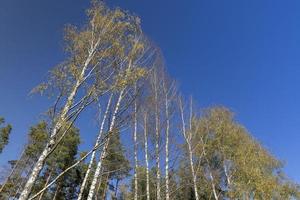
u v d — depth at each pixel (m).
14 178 31.47
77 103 11.59
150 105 22.86
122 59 13.93
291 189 22.67
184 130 24.91
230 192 21.98
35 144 30.02
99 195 32.19
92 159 18.12
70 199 34.28
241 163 23.33
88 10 15.04
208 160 25.75
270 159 24.53
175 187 22.58
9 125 31.36
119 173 29.06
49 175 30.08
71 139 31.92
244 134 26.28
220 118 27.03
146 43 17.28
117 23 14.93
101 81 12.24
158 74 24.55
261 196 21.02
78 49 13.70
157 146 21.70
